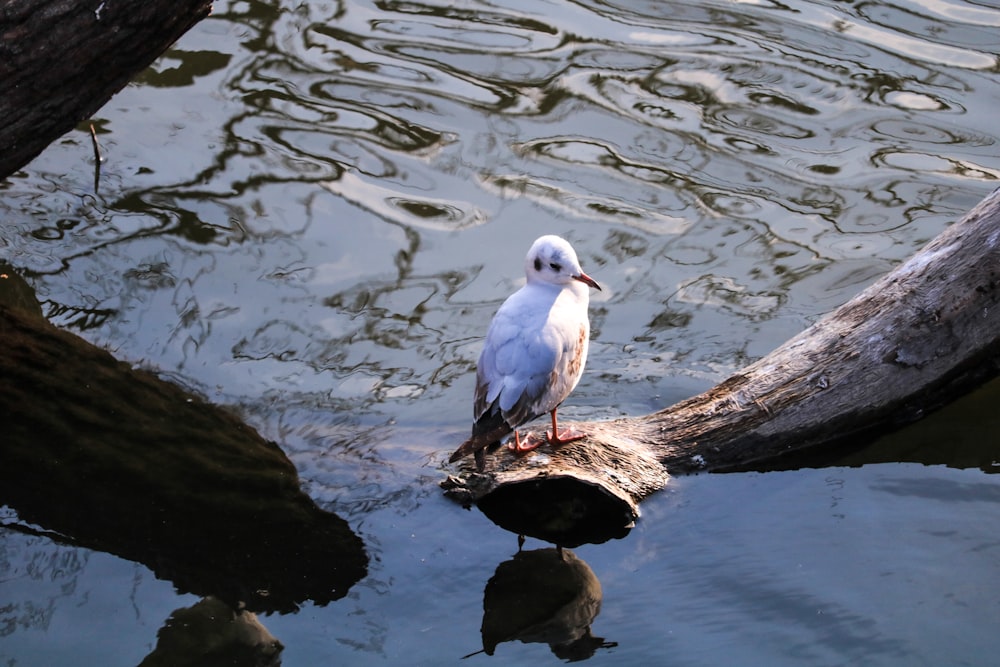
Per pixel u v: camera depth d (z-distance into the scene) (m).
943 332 5.82
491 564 5.30
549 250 5.70
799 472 5.89
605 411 6.40
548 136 8.74
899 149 8.50
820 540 5.33
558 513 5.61
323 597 5.10
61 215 7.93
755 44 9.78
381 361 6.81
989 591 4.89
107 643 4.80
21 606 5.00
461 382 6.62
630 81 9.34
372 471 5.93
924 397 6.00
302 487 5.82
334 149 8.60
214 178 8.30
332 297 7.28
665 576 5.16
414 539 5.47
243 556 5.35
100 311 7.17
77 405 6.39
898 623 4.73
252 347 6.92
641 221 7.88
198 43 9.78
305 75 9.43
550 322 5.55
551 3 10.42
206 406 6.46
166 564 5.29
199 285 7.39
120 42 5.80
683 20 10.18
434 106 9.07
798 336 6.16
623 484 5.62
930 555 5.16
